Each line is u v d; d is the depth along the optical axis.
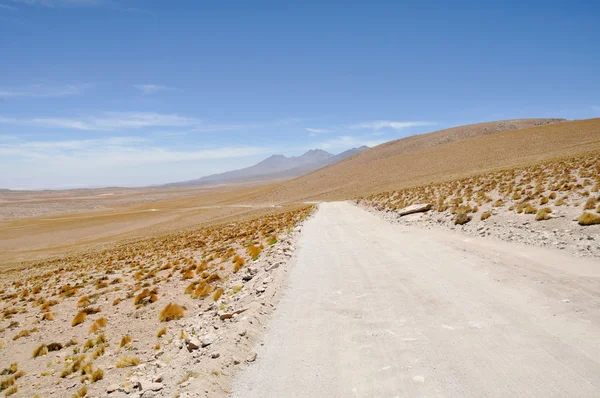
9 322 12.19
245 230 30.72
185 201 164.50
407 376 4.55
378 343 5.64
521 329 5.52
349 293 8.53
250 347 6.02
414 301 7.44
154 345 8.14
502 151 83.62
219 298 10.98
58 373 7.45
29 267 33.47
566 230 11.48
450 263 10.20
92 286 16.39
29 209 161.75
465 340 5.38
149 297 12.38
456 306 6.85
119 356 7.86
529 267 8.73
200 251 22.83
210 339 6.52
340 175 128.12
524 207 16.11
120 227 76.19
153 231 62.88
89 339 9.28
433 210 23.39
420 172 87.25
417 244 13.80
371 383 4.47
